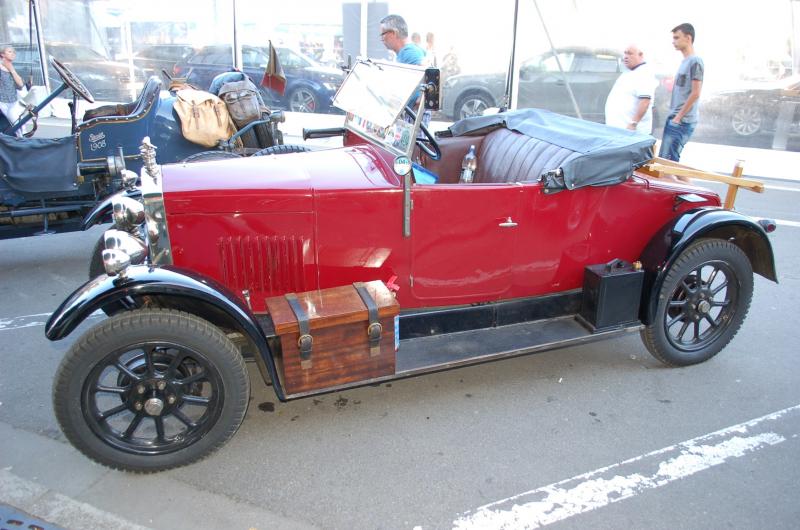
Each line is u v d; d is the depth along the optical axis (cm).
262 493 264
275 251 293
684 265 338
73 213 510
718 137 941
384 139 312
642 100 662
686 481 273
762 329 424
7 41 1105
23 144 461
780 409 330
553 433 307
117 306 298
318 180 298
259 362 287
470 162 410
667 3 887
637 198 342
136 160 525
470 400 336
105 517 249
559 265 339
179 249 285
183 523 246
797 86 873
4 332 403
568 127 383
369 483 270
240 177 299
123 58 1111
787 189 798
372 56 1009
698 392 346
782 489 268
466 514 252
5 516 248
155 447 269
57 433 303
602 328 336
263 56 1049
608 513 253
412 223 302
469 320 332
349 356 285
